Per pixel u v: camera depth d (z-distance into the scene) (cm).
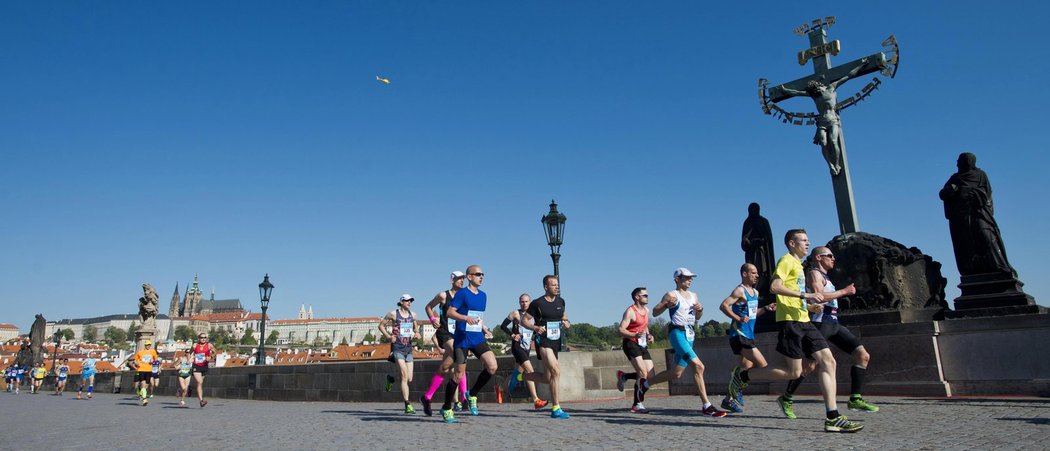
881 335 1146
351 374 1914
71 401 2273
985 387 1038
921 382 1092
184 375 1791
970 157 1141
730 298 912
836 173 1367
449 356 1048
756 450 603
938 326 1092
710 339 1377
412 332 1155
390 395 1794
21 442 894
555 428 831
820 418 844
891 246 1245
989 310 1082
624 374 1030
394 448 699
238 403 1984
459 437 776
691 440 679
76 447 817
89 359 2753
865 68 1363
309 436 848
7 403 2152
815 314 819
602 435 744
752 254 1431
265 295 2533
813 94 1412
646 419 895
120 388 3080
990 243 1107
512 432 807
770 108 1473
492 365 977
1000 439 621
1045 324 998
